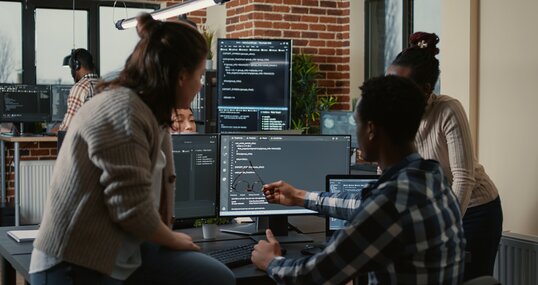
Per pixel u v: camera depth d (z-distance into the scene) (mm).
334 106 7945
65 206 1987
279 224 3104
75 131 2004
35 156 7895
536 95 4164
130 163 1953
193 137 3016
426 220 1748
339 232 1827
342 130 6551
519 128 4266
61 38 8195
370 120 1847
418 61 2826
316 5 7801
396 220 1731
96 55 8320
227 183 3064
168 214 2447
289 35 7676
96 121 1975
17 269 2598
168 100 2115
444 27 4660
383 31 7695
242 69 6922
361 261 1764
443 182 1843
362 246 1751
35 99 7711
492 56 4414
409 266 1766
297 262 1902
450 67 4629
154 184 2266
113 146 1946
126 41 8461
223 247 2859
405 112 1821
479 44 4488
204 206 3045
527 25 4207
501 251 4223
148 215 1986
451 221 1818
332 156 3178
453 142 2906
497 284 1896
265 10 7539
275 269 1949
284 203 2688
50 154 7953
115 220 1976
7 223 7348
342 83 7969
